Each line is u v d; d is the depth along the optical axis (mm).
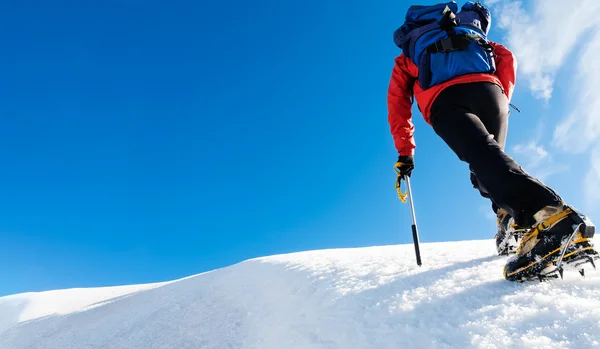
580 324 1139
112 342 3732
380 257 3096
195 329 3098
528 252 1419
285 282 3213
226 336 2646
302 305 2412
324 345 1747
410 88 2244
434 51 1918
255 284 3777
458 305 1509
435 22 2014
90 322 5305
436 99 1896
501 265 1901
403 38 2127
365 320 1740
